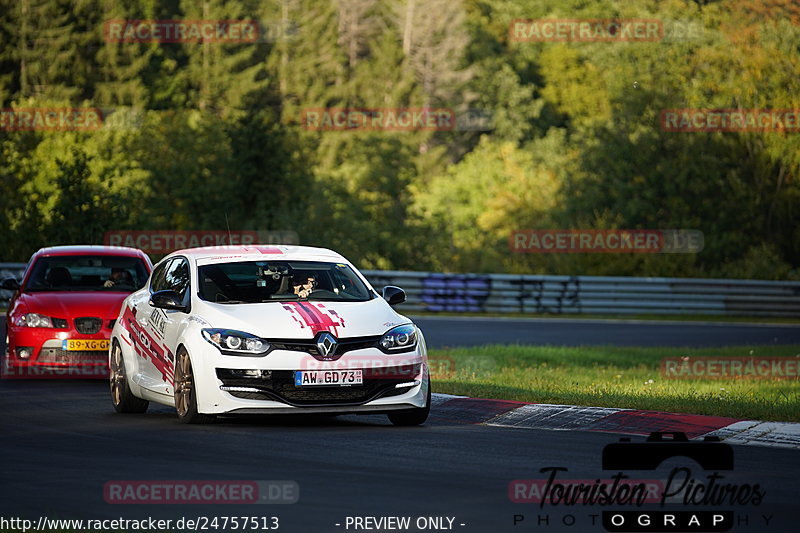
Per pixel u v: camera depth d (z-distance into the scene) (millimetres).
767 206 142250
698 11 188000
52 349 45688
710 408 35125
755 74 146375
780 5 155375
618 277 107375
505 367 54188
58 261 49750
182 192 128875
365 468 26062
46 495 22938
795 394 41812
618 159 144125
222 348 32219
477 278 98875
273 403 31875
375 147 159875
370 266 133125
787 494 23391
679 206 139125
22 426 33656
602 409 34312
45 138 143250
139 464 26594
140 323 37062
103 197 102250
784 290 106312
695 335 80500
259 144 128250
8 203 124750
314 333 32312
